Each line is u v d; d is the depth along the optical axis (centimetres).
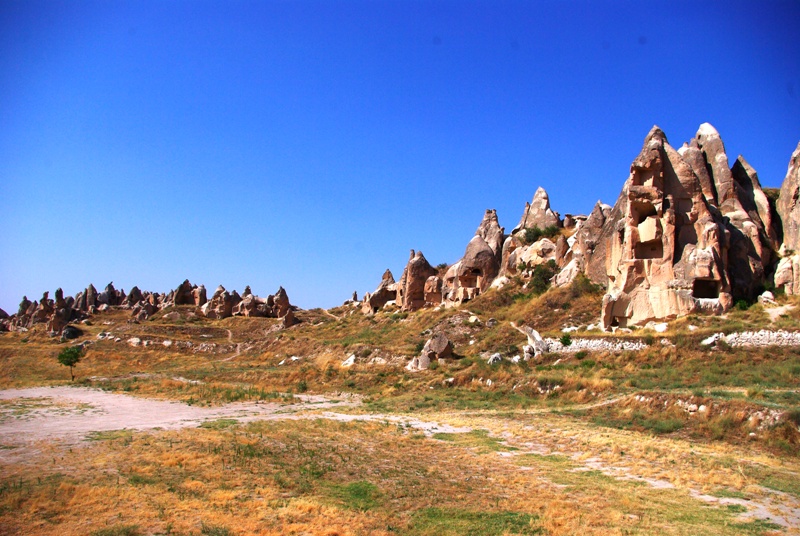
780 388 3005
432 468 2056
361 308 9956
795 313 4012
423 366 4762
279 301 10781
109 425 2825
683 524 1450
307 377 5162
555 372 3928
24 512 1441
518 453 2323
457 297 7388
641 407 2942
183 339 8638
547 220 8300
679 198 4716
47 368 6706
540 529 1416
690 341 3881
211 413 3356
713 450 2255
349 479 1898
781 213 5159
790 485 1806
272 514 1500
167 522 1400
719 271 4338
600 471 2027
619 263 4744
